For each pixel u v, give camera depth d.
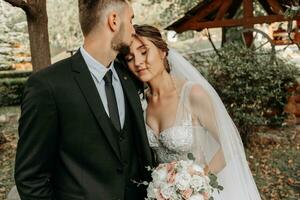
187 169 2.00
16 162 1.67
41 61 4.07
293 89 6.45
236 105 5.96
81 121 1.68
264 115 6.79
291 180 5.08
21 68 13.12
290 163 5.64
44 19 4.04
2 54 12.88
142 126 1.88
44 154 1.65
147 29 2.15
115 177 1.77
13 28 13.12
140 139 1.88
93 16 1.68
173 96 2.40
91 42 1.72
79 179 1.70
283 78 6.05
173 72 2.48
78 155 1.70
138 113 1.87
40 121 1.62
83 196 1.70
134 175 1.91
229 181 2.50
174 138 2.31
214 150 2.41
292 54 10.08
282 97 6.49
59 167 1.74
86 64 1.74
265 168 5.52
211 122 2.37
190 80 2.47
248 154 6.02
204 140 2.38
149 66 2.17
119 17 1.69
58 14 11.02
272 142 6.41
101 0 1.66
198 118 2.37
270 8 8.16
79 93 1.69
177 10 10.24
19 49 13.15
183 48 12.45
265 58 6.30
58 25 11.05
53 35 11.21
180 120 2.35
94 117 1.70
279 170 5.43
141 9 10.38
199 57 7.95
